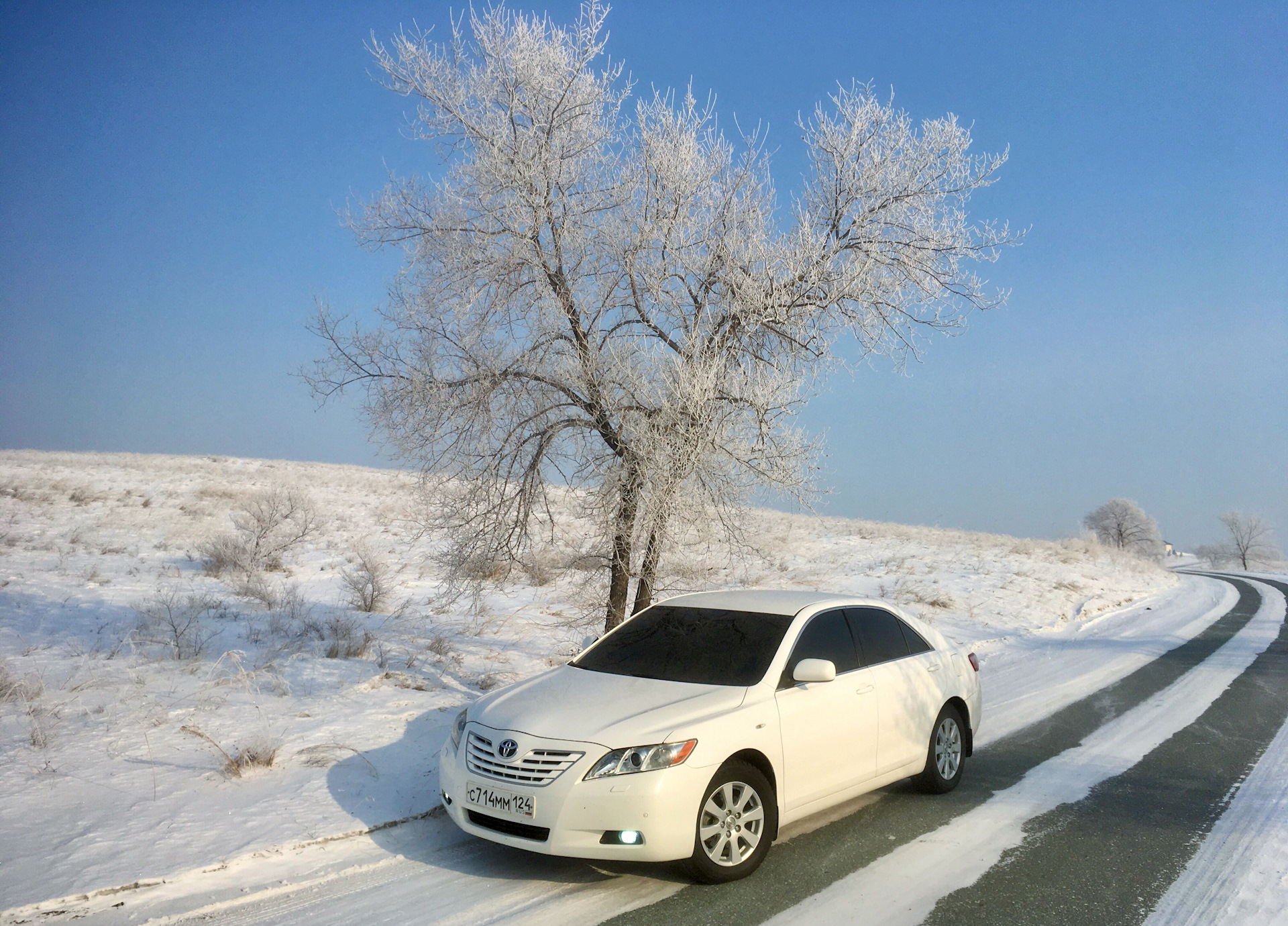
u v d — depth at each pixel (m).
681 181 7.80
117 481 29.52
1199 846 5.01
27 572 13.93
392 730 6.97
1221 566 84.69
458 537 8.13
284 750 6.32
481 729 4.81
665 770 4.30
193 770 5.83
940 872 4.61
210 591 13.96
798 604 5.83
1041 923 3.97
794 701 5.06
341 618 11.45
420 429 7.87
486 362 7.80
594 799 4.25
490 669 9.70
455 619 13.09
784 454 7.68
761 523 8.59
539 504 8.29
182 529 21.12
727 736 4.58
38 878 4.18
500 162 7.33
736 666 5.25
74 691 7.38
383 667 9.16
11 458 36.19
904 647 6.30
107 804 5.18
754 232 7.94
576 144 7.86
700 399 7.02
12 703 6.98
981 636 15.19
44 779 5.49
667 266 7.90
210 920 3.93
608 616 8.16
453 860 4.76
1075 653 13.52
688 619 5.91
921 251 8.16
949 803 5.94
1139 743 7.71
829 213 8.23
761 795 4.68
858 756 5.39
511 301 7.84
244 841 4.73
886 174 8.01
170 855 4.51
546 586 15.41
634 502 7.65
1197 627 17.28
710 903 4.21
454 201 7.86
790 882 4.48
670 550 7.85
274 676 8.17
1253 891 4.31
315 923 3.92
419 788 5.80
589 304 7.94
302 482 34.44
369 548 17.91
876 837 5.21
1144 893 4.31
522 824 4.38
